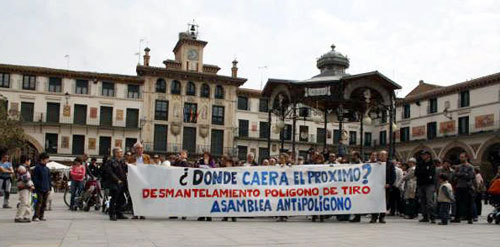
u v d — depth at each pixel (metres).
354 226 12.45
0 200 21.83
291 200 13.65
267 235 9.99
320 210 13.67
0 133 39.34
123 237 9.27
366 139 61.00
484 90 44.59
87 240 8.79
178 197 13.24
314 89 17.88
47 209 17.34
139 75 53.50
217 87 55.81
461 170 14.82
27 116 50.22
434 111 51.12
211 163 15.53
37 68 50.25
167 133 53.62
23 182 12.09
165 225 11.72
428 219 14.48
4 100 44.81
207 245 8.41
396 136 56.38
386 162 14.13
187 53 55.38
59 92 51.22
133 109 53.09
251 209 13.46
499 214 14.44
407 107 55.47
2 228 10.58
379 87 17.70
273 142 57.94
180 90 54.34
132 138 52.78
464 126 47.03
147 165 13.27
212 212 13.29
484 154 43.91
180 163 14.86
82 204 17.30
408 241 9.45
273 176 13.70
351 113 22.34
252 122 57.81
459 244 9.13
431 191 14.26
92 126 51.47
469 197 14.59
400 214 17.30
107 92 52.72
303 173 13.78
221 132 55.59
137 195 13.13
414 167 16.17
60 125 50.72
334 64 19.12
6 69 49.56
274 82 18.81
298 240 9.27
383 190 13.80
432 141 49.88
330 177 13.82
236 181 13.52
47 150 50.62
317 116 21.39
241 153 56.88
